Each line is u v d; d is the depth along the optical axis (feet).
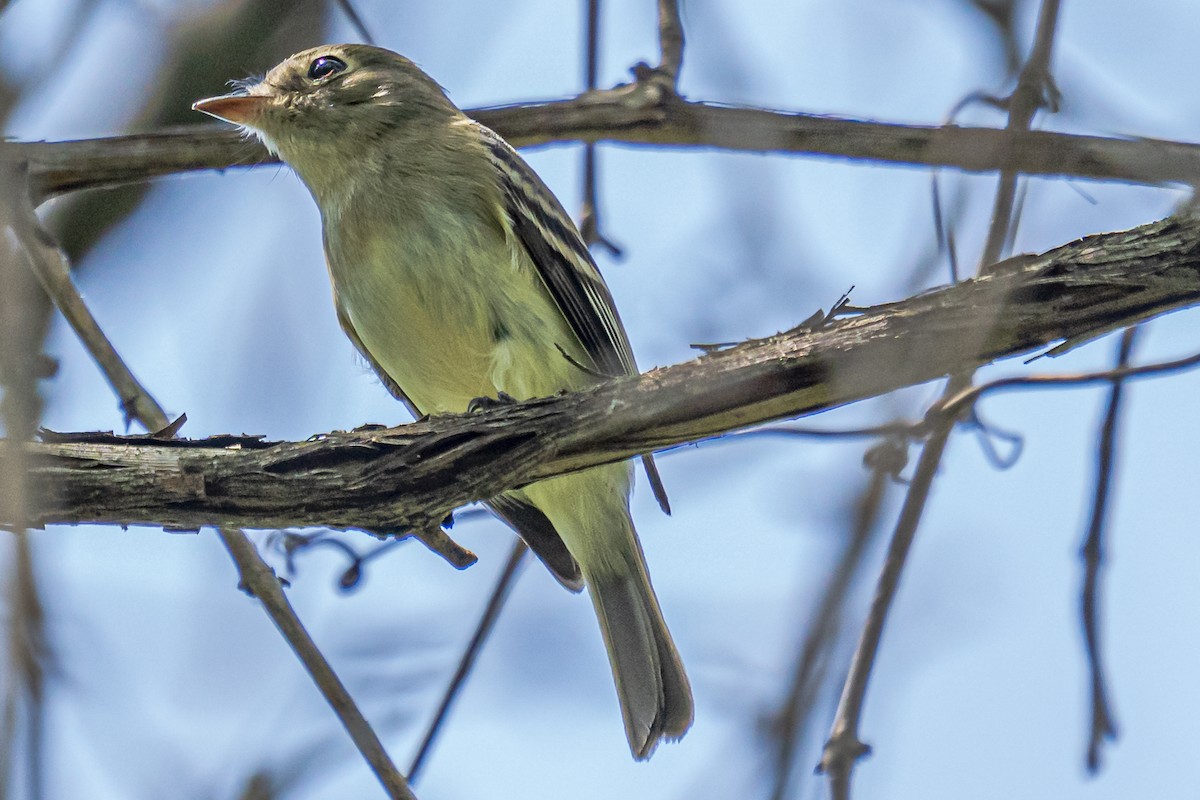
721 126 27.17
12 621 16.19
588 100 28.22
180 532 24.26
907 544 25.05
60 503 21.95
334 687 23.04
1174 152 24.61
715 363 21.81
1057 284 20.43
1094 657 26.32
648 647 31.35
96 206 29.68
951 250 24.68
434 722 26.68
